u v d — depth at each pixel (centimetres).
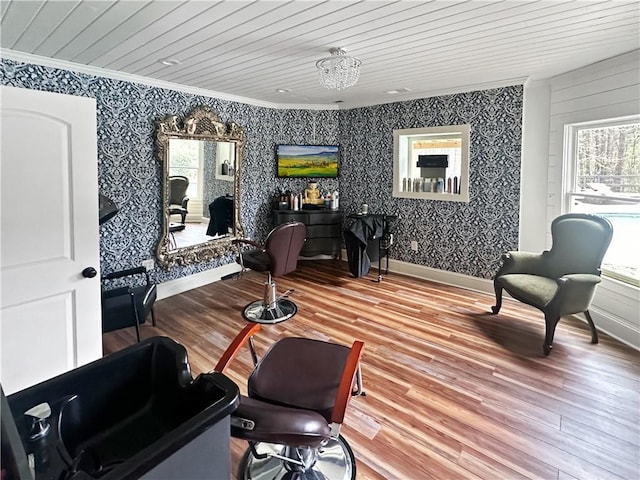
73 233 205
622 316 303
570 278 273
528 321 341
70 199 202
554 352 283
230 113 461
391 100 479
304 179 546
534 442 191
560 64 322
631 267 308
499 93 397
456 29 240
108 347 292
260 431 123
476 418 209
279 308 370
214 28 234
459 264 448
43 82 294
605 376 250
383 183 506
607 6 207
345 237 470
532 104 383
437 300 399
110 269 355
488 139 411
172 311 369
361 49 278
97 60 300
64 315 206
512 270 345
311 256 536
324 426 131
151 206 382
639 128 303
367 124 511
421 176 480
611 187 327
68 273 204
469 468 175
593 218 309
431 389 237
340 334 316
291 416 124
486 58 305
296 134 530
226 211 466
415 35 248
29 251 190
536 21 227
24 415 91
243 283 460
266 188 525
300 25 230
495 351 285
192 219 425
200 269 449
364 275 484
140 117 363
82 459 98
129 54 284
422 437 195
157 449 81
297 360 184
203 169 428
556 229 331
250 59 301
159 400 120
